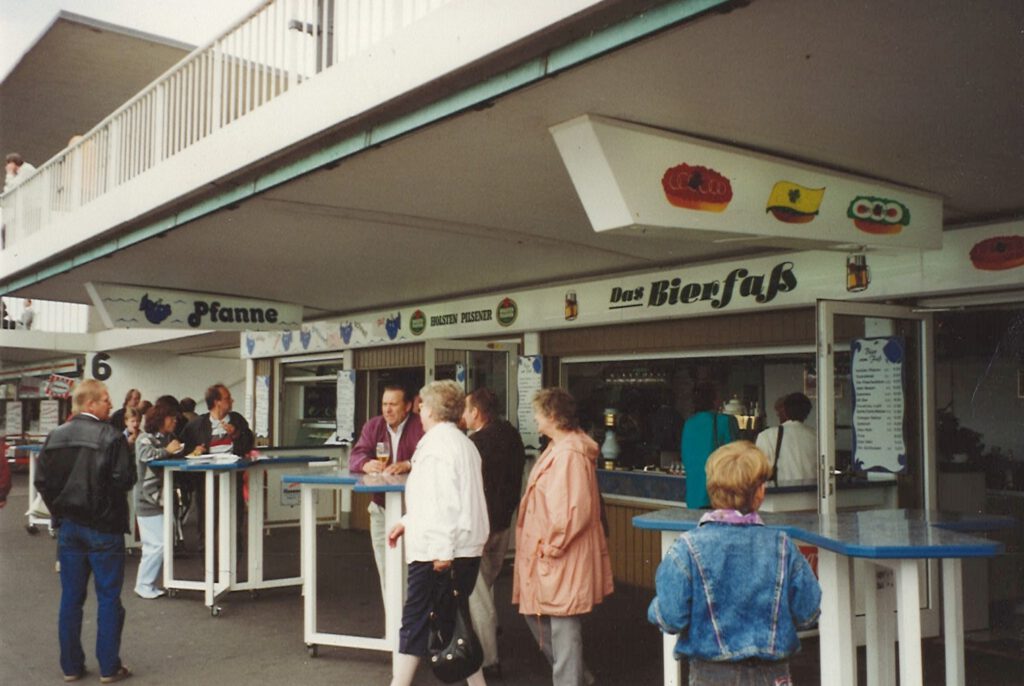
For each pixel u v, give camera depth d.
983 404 7.79
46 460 5.64
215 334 17.58
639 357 9.02
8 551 10.80
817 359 6.25
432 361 9.76
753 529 3.08
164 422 8.55
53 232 9.05
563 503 4.63
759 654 2.95
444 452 4.77
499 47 3.85
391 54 4.54
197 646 6.49
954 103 4.12
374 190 5.93
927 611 6.61
